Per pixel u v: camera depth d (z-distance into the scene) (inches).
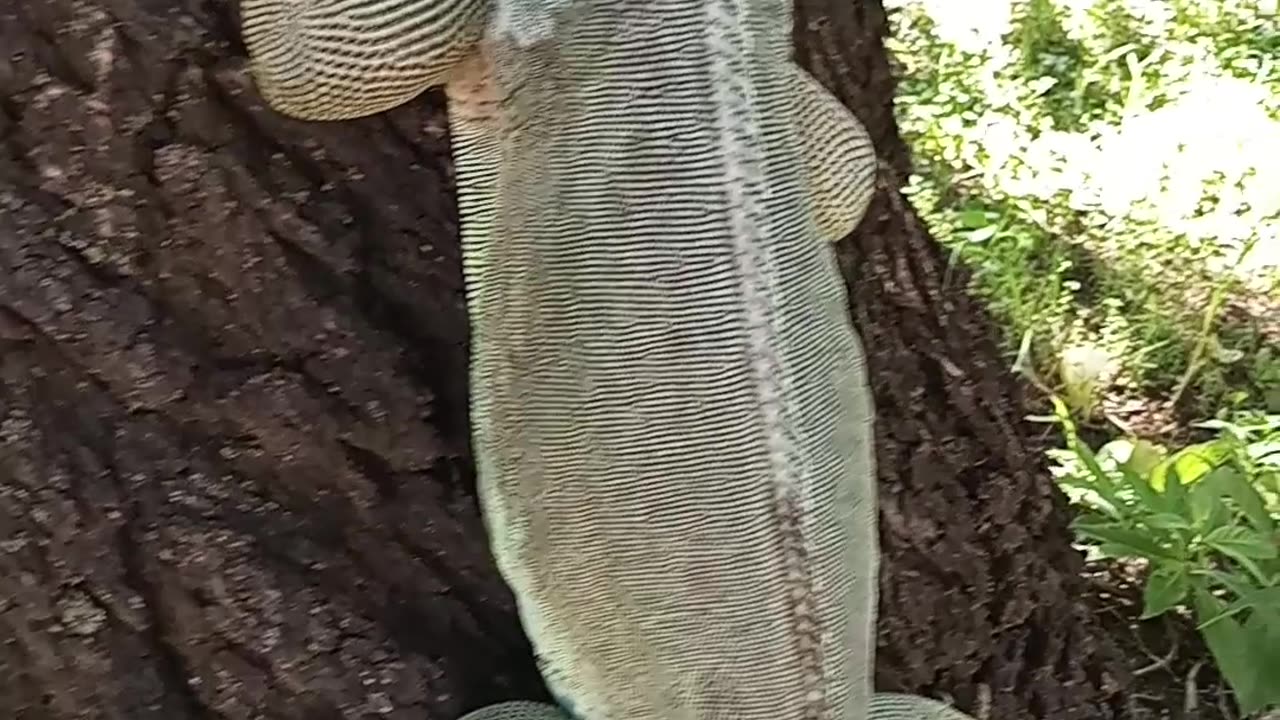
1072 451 51.9
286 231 32.6
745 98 29.3
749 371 29.2
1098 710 45.4
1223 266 65.9
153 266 31.9
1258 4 84.4
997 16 82.6
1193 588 46.4
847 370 30.7
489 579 34.5
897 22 80.9
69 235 31.4
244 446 32.8
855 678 30.9
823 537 30.0
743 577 29.7
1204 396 60.6
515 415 30.6
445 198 33.7
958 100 73.1
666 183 29.3
